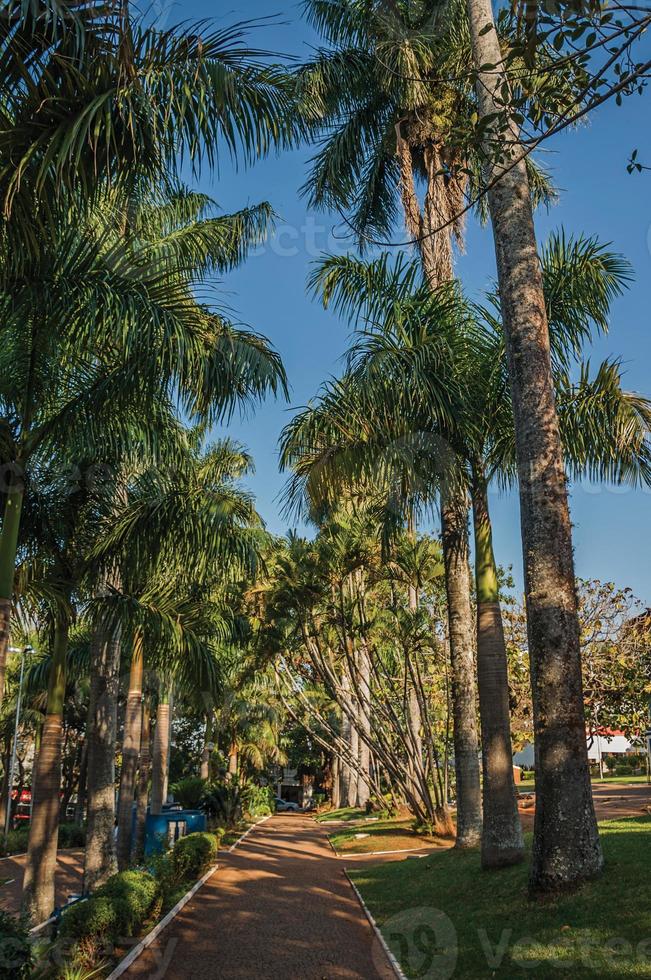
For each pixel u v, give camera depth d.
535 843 8.52
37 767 11.34
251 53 6.58
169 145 6.61
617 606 18.94
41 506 11.58
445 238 16.23
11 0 5.32
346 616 24.08
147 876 10.30
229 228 14.59
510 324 10.08
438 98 15.68
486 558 12.56
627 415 12.14
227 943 9.48
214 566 12.38
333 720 51.78
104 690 14.35
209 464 18.92
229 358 8.39
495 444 12.91
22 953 5.94
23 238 6.61
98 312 7.89
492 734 11.70
